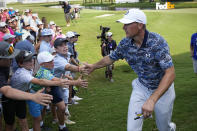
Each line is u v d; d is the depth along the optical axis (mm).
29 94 2791
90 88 7383
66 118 5004
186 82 7305
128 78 8453
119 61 10938
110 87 7457
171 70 2979
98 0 63125
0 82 3154
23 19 14445
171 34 16703
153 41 3027
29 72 3918
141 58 3174
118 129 4582
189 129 4324
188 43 14203
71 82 3973
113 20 23484
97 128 4656
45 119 5254
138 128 3230
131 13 3002
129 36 3064
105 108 5672
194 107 5293
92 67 3803
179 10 31781
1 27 9000
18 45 6109
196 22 21156
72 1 66250
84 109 5695
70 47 6648
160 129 3588
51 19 26469
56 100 4352
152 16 25484
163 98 3336
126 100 6164
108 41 7875
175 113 5051
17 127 4812
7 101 3783
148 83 3340
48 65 4141
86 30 19297
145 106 2668
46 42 6676
